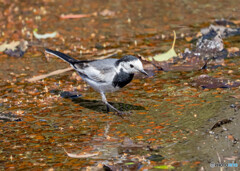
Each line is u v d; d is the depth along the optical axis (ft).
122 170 26.73
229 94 36.91
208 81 40.06
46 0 72.79
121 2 70.69
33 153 29.60
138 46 51.90
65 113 36.14
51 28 59.72
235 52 47.21
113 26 59.77
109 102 37.83
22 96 39.75
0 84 42.63
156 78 42.34
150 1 70.59
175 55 46.39
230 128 30.86
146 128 32.45
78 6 69.15
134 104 37.04
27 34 57.52
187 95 37.73
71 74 45.06
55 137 31.91
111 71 35.94
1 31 59.06
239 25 56.49
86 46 52.85
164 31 56.75
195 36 53.67
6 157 29.14
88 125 33.71
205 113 33.73
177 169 26.40
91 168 27.22
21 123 34.45
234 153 27.78
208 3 67.92
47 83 42.73
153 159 27.81
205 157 27.58
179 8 66.08
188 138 30.22
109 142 30.68
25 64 48.11
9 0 72.84
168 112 34.81
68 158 28.68
